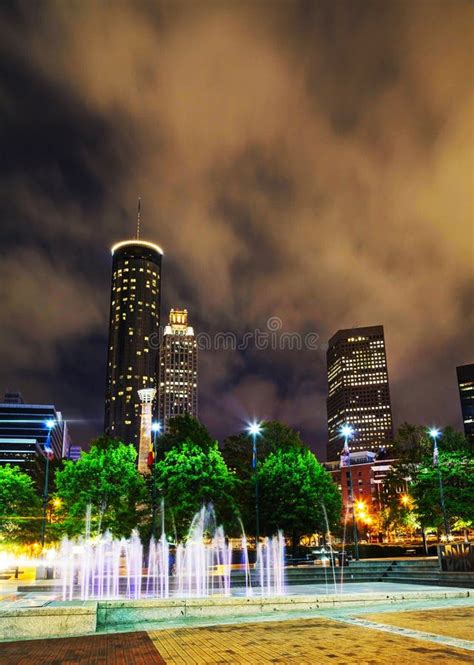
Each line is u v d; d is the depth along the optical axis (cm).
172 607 1812
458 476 5694
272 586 3322
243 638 1387
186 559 4784
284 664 1066
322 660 1088
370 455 17450
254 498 5528
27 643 1410
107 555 4703
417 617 1672
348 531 11750
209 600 1858
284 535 5847
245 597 1897
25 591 3353
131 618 1759
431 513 5712
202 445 5503
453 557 3069
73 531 4594
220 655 1177
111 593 3159
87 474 4759
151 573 4656
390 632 1404
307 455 5972
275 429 6819
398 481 7606
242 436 6775
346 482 17162
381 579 3497
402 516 7562
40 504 5688
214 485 4728
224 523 4769
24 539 5438
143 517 5034
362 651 1163
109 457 4897
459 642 1242
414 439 7388
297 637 1370
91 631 1575
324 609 1941
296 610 1933
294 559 5269
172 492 4694
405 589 2791
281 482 5438
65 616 1566
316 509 5403
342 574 3606
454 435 6341
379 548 6475
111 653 1247
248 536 5947
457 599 2175
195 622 1730
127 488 4766
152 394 13538
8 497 5381
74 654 1245
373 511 14462
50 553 6009
